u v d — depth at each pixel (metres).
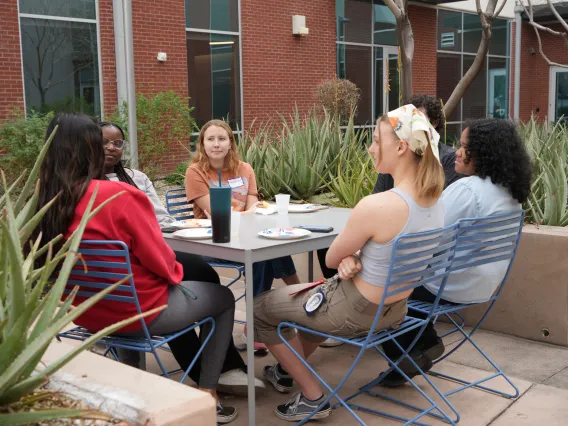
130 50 10.00
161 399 1.60
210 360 2.77
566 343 3.85
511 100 21.45
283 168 6.38
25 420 1.39
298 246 2.80
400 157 2.42
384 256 2.40
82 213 2.35
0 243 1.68
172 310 2.52
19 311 1.53
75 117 2.40
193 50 13.02
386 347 3.16
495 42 20.62
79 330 2.69
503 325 4.09
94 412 1.42
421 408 3.01
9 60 10.39
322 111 14.41
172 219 3.86
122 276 2.33
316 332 2.62
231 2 13.53
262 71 14.20
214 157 3.99
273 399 3.13
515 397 3.12
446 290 2.95
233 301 2.78
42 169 2.38
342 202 5.57
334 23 15.59
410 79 6.90
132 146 10.19
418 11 17.72
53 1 10.90
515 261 3.98
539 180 4.66
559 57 21.72
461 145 3.16
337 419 2.92
